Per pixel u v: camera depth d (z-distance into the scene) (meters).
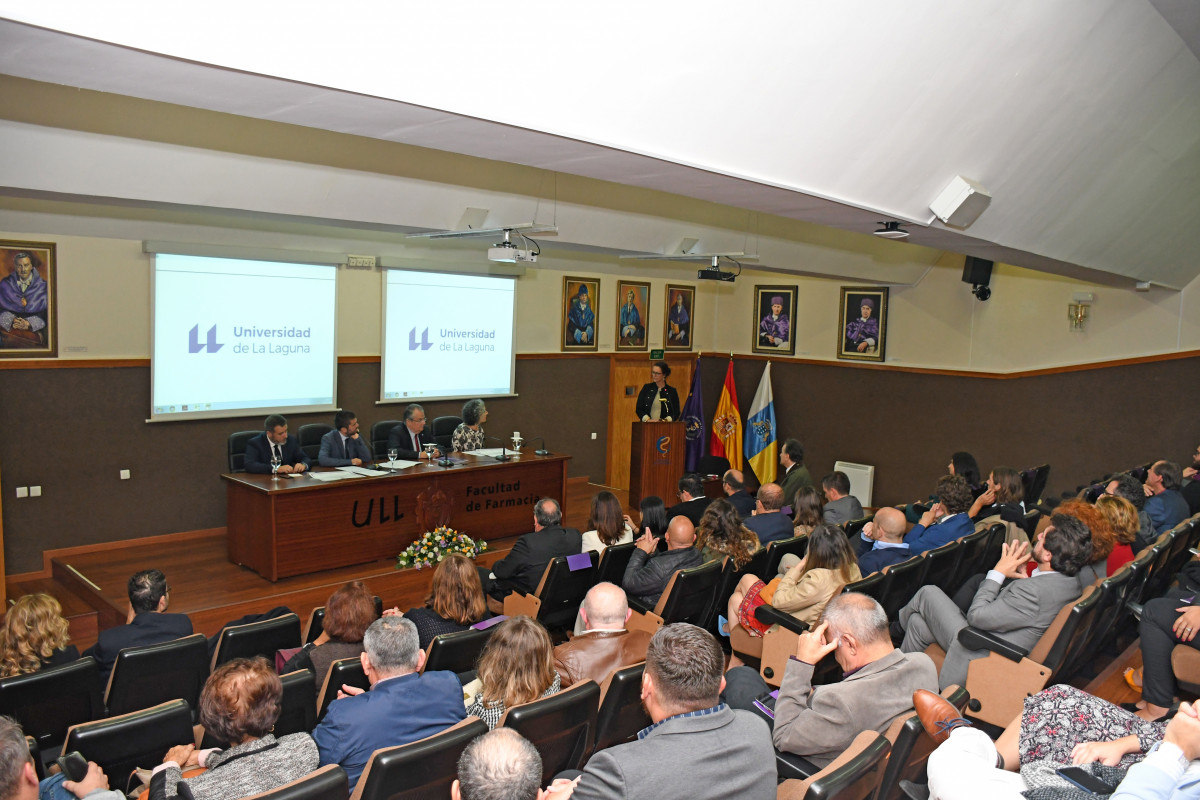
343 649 3.26
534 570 4.98
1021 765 2.10
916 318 10.77
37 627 3.33
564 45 2.69
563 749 2.56
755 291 12.55
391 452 7.79
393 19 2.41
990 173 4.47
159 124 4.88
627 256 8.70
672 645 1.96
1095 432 9.16
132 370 7.75
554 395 11.37
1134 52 4.17
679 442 10.44
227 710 2.27
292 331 8.72
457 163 6.35
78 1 2.03
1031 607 3.36
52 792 2.30
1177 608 3.71
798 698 2.61
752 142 3.44
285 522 6.66
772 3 2.88
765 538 5.36
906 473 10.95
